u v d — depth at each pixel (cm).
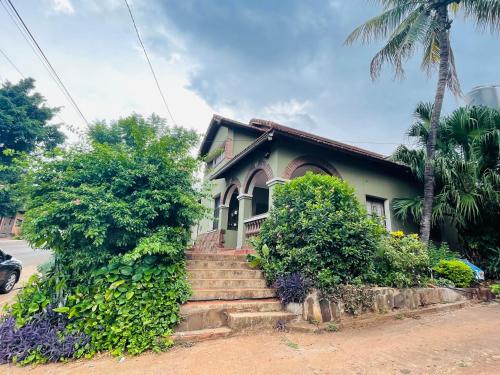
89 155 432
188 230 509
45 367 313
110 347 343
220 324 423
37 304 373
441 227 1025
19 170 421
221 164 1260
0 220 2697
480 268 809
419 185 1101
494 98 1247
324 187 580
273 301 486
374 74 998
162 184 456
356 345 375
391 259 564
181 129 522
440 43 879
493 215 825
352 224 517
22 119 1986
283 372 297
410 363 318
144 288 388
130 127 564
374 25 954
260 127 1162
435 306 575
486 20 848
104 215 393
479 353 344
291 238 541
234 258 628
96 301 364
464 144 884
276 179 783
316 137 940
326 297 471
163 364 315
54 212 373
